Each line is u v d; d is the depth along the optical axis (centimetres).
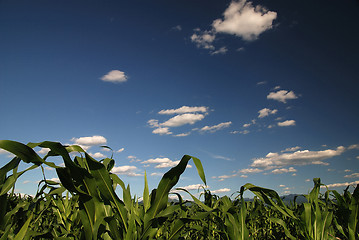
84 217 116
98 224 115
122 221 124
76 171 112
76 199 193
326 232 170
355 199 160
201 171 125
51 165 105
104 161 161
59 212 193
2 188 114
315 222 170
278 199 153
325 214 177
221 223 171
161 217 129
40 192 171
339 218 198
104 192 120
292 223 248
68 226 183
